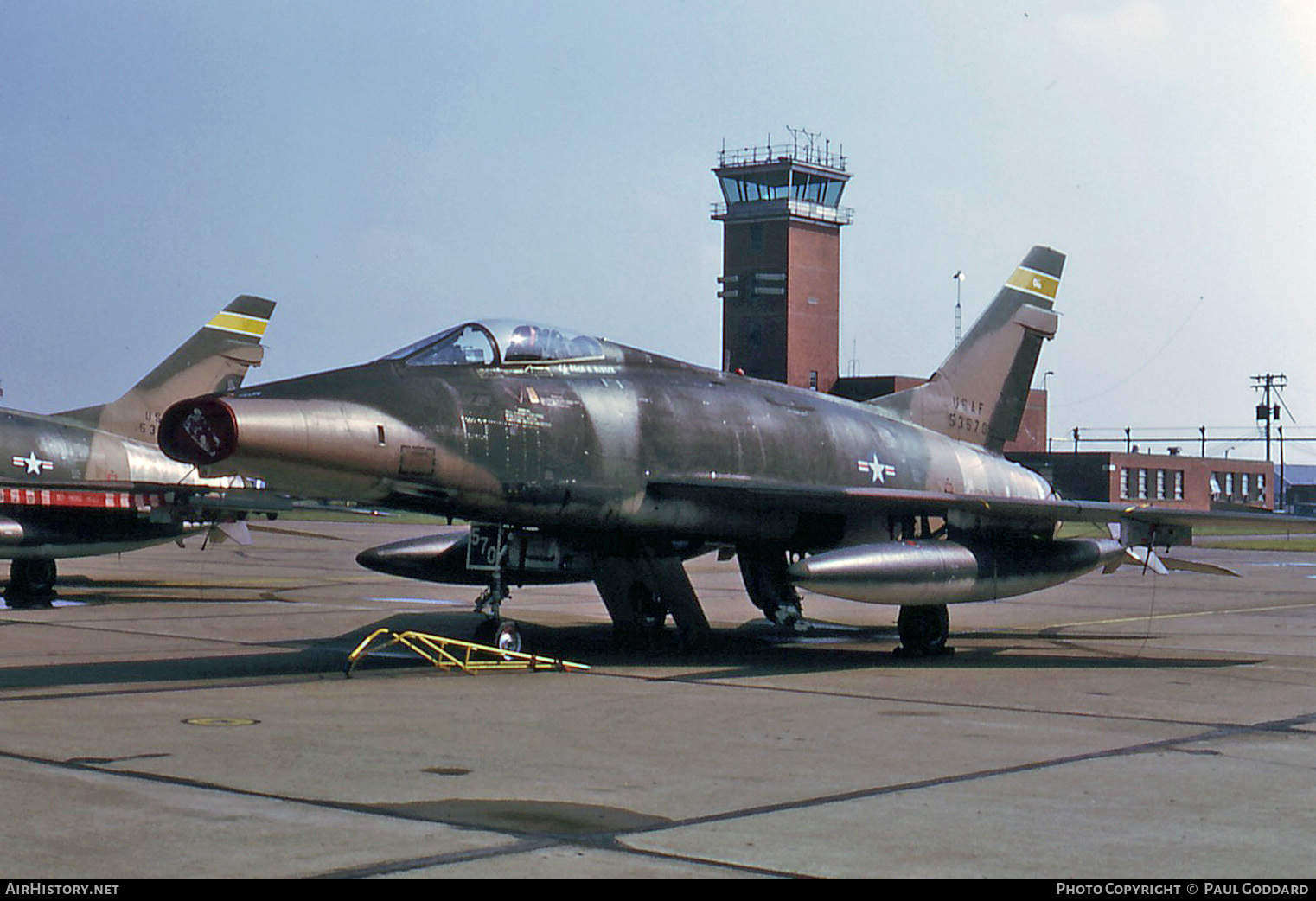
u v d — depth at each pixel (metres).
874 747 9.74
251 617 20.06
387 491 13.32
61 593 24.86
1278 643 18.42
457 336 14.51
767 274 91.81
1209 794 8.20
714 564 41.84
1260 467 114.44
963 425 21.55
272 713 10.85
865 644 18.23
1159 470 102.81
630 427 15.37
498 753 9.25
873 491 15.72
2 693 11.82
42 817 7.09
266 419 12.07
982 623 21.95
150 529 23.31
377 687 12.67
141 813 7.23
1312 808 7.84
